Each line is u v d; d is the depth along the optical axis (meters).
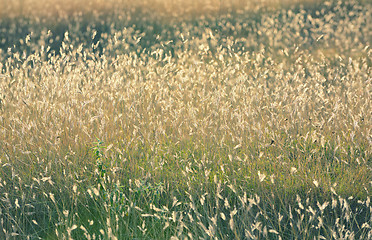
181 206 15.46
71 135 18.53
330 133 19.62
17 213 15.09
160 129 18.12
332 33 39.34
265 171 17.23
